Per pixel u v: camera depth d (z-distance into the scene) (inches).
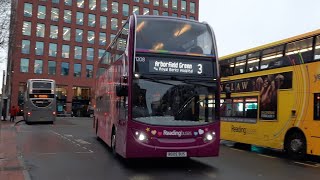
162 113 410.0
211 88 428.8
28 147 631.2
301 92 505.4
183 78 422.9
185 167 441.4
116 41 532.7
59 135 899.4
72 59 3152.1
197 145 410.9
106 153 560.1
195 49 435.5
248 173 406.3
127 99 414.0
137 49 418.9
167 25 435.8
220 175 390.9
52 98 1462.8
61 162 471.5
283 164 480.4
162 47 425.4
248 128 616.1
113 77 547.2
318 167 456.4
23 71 2960.1
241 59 648.4
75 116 2689.5
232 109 668.1
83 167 434.9
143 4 3440.0
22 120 1669.5
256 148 678.5
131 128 405.4
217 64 437.7
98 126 748.6
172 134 406.0
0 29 1178.0
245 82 631.8
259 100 591.2
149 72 416.2
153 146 401.1
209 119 421.4
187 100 418.3
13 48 1382.9
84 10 3223.4
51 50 3078.2
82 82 3174.2
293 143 516.7
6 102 1581.0
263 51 590.2
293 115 517.3
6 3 1163.9
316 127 478.6
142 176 381.1
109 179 364.8
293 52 524.7
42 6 3068.4
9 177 349.4
